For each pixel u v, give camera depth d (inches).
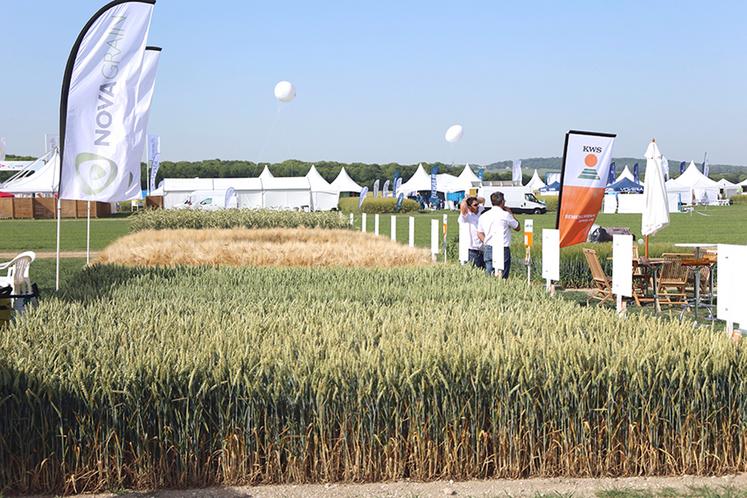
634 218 2306.8
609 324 313.0
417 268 585.6
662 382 248.2
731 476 248.7
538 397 247.6
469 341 273.7
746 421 249.6
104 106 529.3
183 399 237.3
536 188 4033.0
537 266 786.2
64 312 354.0
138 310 368.2
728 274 318.3
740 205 3440.0
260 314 366.0
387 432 242.2
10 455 232.2
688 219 2149.4
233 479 240.7
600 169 636.1
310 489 237.1
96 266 577.9
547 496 226.4
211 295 439.5
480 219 613.9
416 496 229.5
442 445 243.8
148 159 2674.7
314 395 241.9
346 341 289.0
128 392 234.2
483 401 245.0
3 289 388.8
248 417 240.1
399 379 242.2
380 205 2817.4
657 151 604.1
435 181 3102.9
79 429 234.4
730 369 248.8
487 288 457.1
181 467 238.8
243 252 781.3
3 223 2162.9
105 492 235.9
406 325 317.7
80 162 527.2
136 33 530.3
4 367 236.8
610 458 246.7
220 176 5083.7
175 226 1470.2
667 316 557.3
